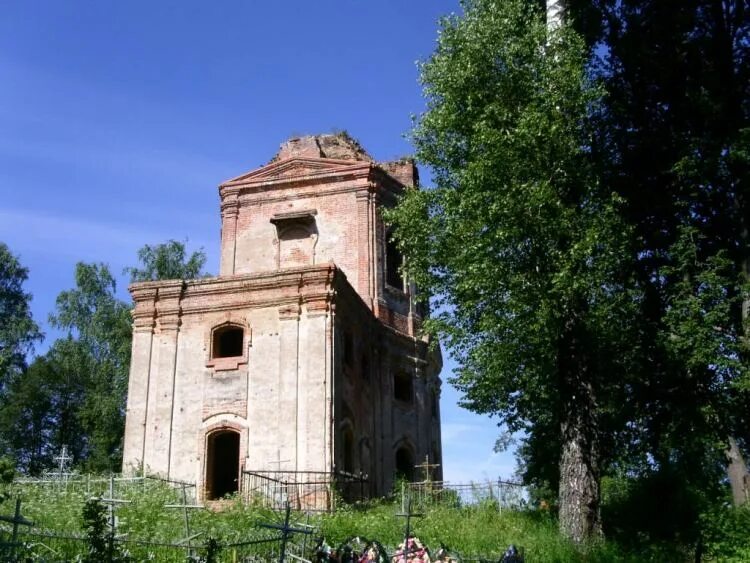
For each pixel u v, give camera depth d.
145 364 25.67
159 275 43.47
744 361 18.72
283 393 24.30
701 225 21.17
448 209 19.38
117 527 12.82
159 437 24.72
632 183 21.70
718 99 20.72
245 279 25.77
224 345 27.28
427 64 21.06
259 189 33.06
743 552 15.62
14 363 43.81
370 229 31.53
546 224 17.86
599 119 21.59
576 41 19.97
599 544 16.80
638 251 20.98
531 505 21.41
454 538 16.86
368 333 29.12
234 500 20.59
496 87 19.98
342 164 32.62
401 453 30.67
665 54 21.64
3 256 46.47
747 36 21.45
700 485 22.92
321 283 25.17
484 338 19.05
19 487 19.72
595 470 17.58
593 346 18.39
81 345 43.56
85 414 41.69
